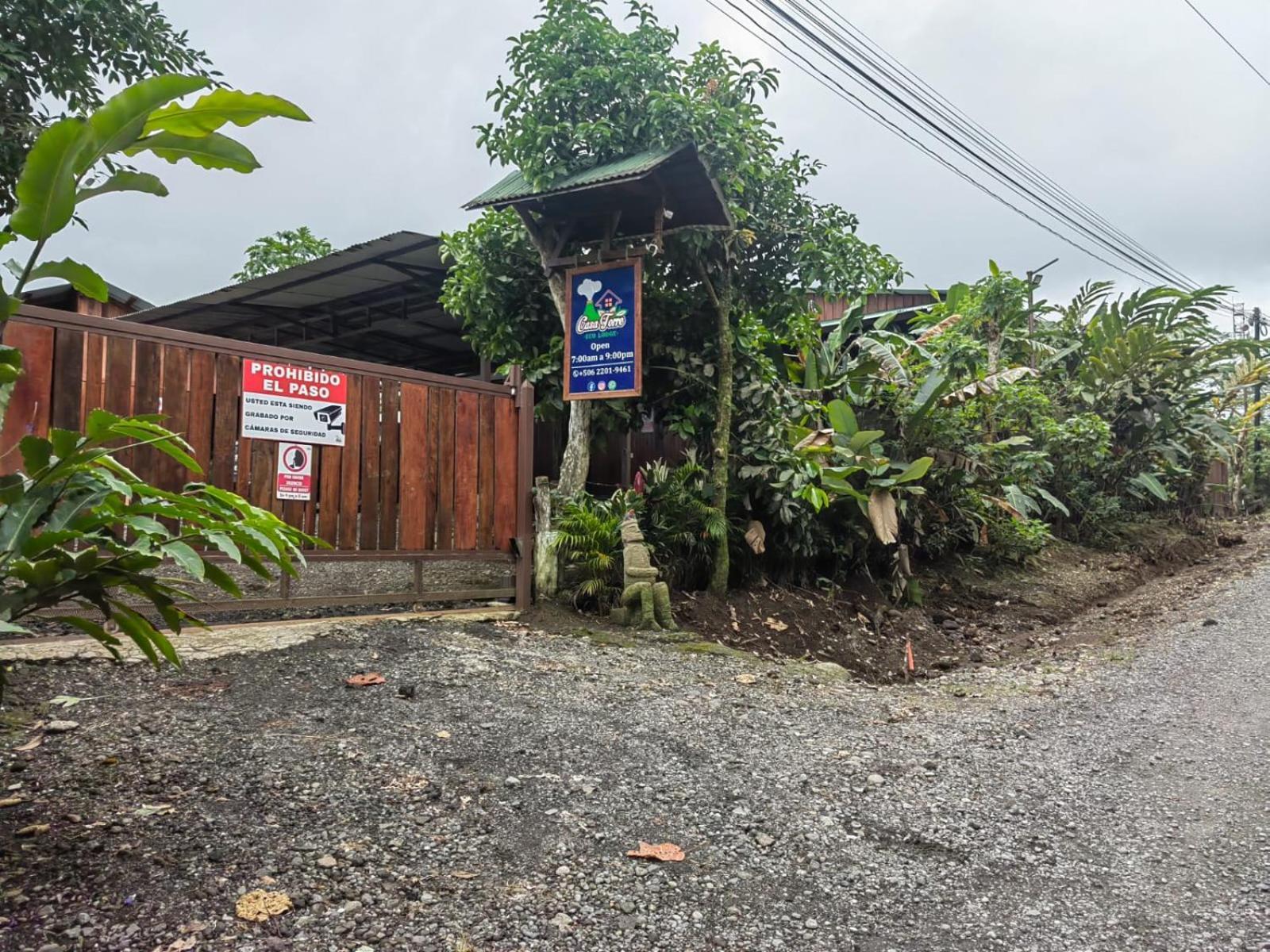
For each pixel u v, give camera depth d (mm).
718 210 7570
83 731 3430
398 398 5973
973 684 6195
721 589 8070
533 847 2834
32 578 2197
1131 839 3199
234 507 2484
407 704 4223
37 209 2162
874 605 9492
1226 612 8477
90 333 4574
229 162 2449
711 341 8609
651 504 8031
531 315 8562
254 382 5242
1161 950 2424
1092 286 16328
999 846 3107
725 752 3979
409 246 9344
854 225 9273
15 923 2096
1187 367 15258
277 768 3219
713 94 8102
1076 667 6625
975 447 11070
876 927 2502
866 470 9320
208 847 2568
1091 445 13977
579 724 4207
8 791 2838
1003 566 12164
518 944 2264
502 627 6242
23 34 6082
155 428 2389
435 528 6172
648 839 2977
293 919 2252
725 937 2391
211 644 4883
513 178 7992
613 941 2322
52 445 2260
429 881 2539
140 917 2184
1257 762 4082
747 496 8688
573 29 7695
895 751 4180
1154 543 14992
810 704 5062
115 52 6531
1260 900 2717
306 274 10469
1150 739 4504
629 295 7145
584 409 7730
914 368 11500
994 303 12961
